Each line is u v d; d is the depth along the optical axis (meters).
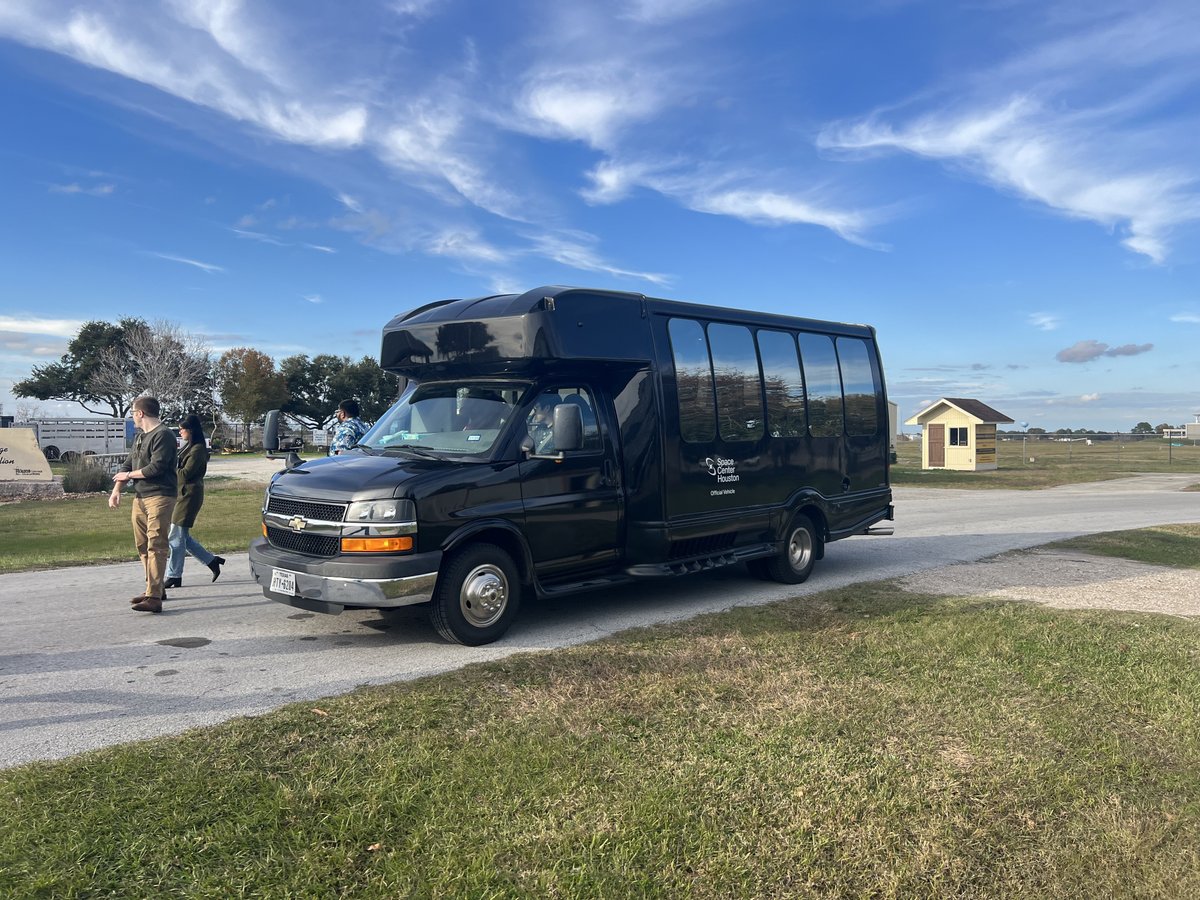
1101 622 6.88
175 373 57.75
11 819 3.33
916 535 13.62
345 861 3.10
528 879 3.03
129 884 2.92
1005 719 4.66
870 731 4.45
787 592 8.69
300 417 79.88
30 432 23.22
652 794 3.67
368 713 4.60
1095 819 3.61
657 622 7.19
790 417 9.06
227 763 3.91
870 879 3.14
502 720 4.54
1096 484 26.88
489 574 6.41
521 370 7.09
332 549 6.16
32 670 5.65
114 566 10.39
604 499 7.20
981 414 33.59
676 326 7.86
